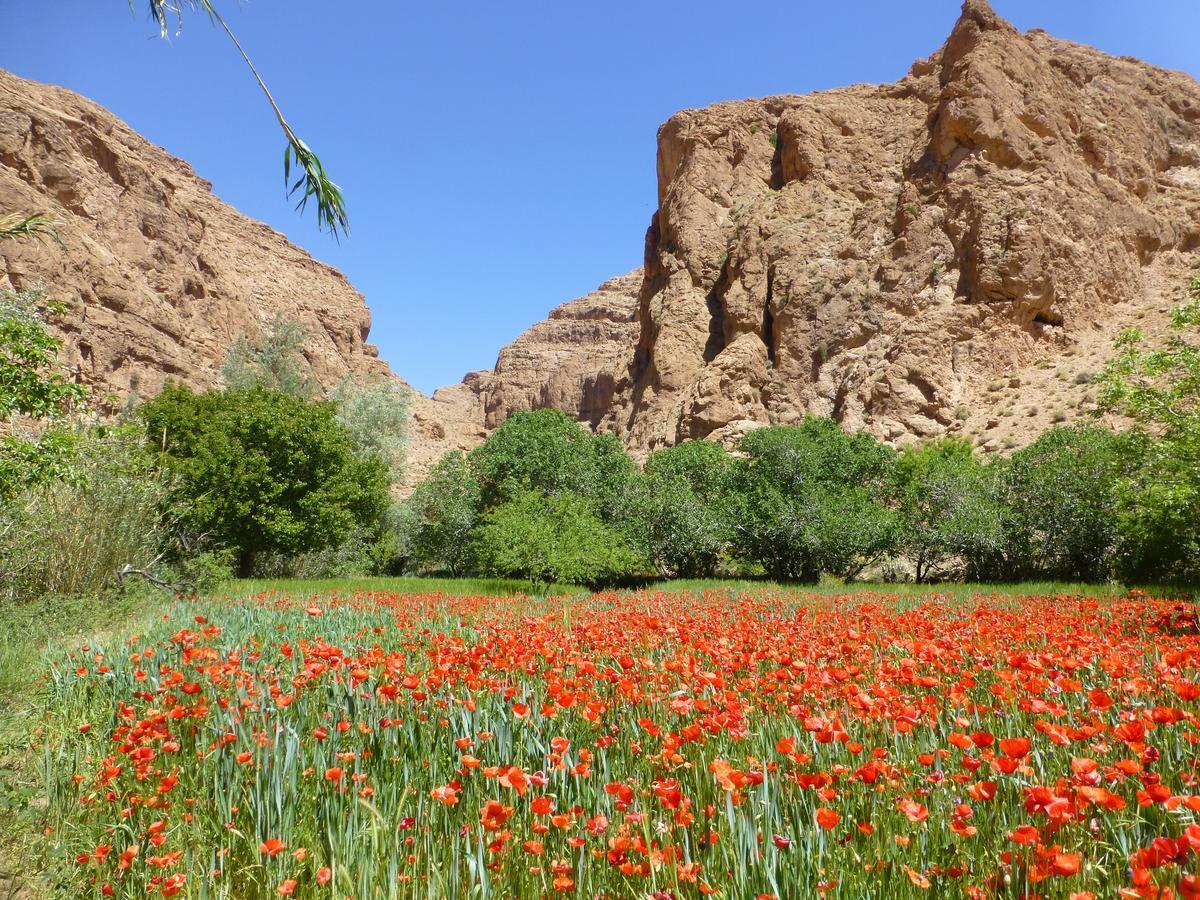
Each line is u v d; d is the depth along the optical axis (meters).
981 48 66.25
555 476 30.11
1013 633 6.93
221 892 2.73
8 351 8.03
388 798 3.21
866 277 64.56
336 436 27.81
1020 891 2.26
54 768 4.08
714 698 4.10
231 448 24.78
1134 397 15.69
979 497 28.42
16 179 53.78
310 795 3.40
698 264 78.19
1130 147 68.81
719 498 32.16
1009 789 2.96
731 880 2.45
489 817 2.51
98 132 66.19
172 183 79.62
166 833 3.19
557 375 147.12
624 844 2.38
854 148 75.94
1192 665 4.58
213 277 77.00
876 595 18.70
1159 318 55.44
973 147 63.41
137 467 14.73
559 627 8.22
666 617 9.38
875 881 2.45
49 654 7.30
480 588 22.17
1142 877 1.99
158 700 4.72
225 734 3.78
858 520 27.19
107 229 63.84
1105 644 5.42
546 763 3.35
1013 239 57.91
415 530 37.22
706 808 2.86
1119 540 24.14
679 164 86.50
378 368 110.25
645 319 82.94
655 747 3.85
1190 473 15.27
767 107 86.25
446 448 90.62
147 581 13.88
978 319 57.19
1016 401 52.41
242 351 48.78
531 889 2.59
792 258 69.44
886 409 55.72
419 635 7.37
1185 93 76.62
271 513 25.19
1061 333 57.00
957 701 4.26
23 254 50.47
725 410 65.00
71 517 12.38
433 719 4.25
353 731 4.01
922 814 2.55
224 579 18.52
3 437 7.89
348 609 10.95
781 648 5.99
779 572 29.48
